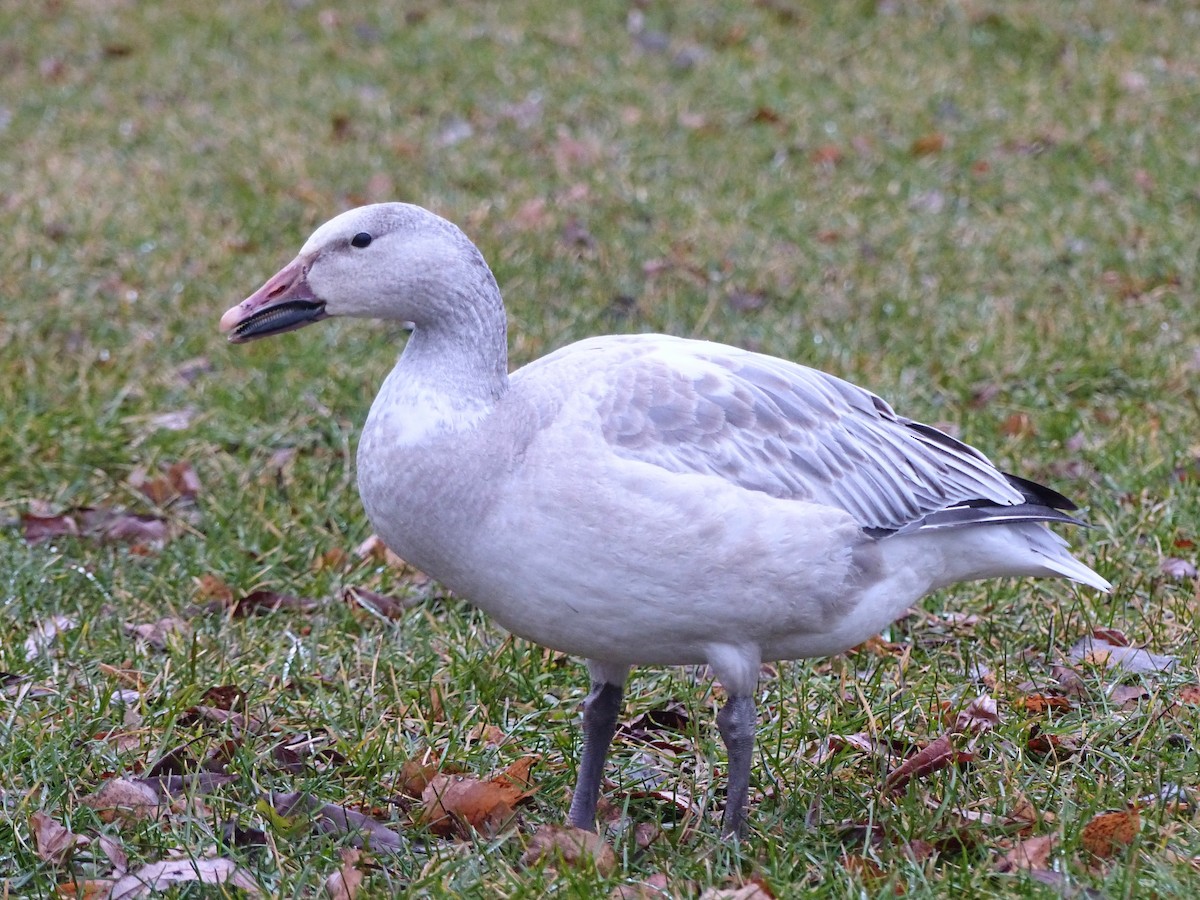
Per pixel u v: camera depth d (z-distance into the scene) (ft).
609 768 27.14
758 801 25.72
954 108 63.87
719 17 74.74
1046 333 44.24
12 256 49.96
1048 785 25.12
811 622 23.39
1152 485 36.45
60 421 39.93
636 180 57.16
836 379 25.67
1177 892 21.54
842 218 53.88
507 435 22.39
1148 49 68.95
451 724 27.84
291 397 41.73
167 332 45.47
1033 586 32.76
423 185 57.67
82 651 30.32
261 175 58.03
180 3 79.41
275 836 23.85
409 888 22.20
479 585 22.89
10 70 72.18
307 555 34.94
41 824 23.81
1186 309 45.80
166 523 36.76
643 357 23.82
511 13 76.07
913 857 22.75
